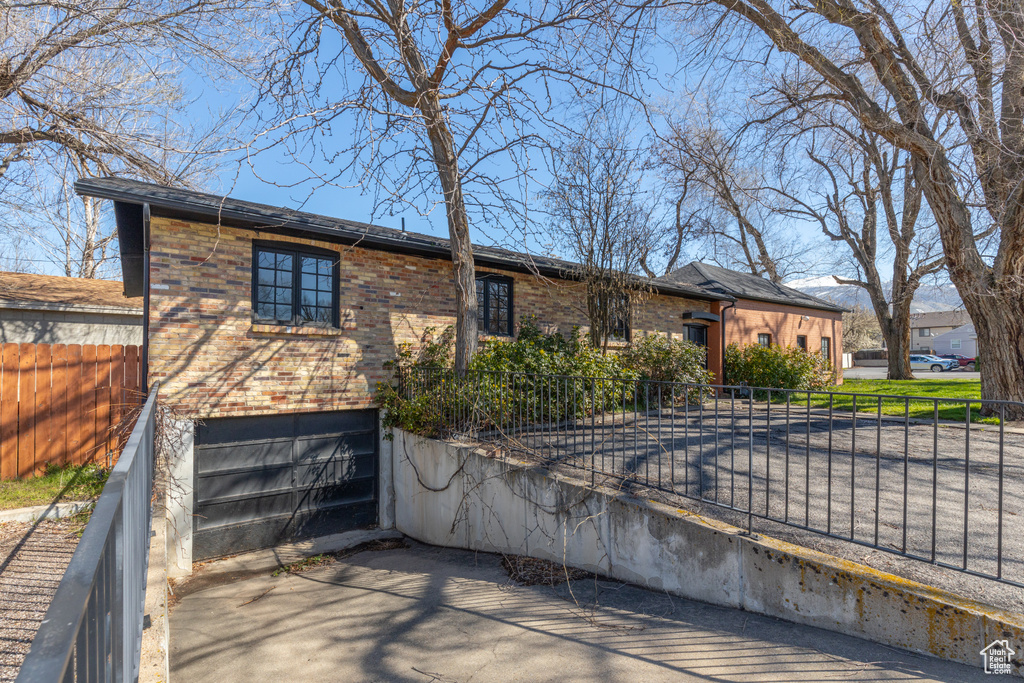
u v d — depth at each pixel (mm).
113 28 9469
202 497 6805
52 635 900
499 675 3158
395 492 8180
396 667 3475
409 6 6656
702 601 3713
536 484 5238
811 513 4023
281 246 7523
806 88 10828
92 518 1464
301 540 7602
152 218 6480
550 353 9180
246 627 4574
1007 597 2752
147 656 2557
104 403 6652
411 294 8797
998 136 8258
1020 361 8891
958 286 9461
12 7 8711
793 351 15547
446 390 7398
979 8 7703
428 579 5328
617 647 3258
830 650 2855
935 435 2957
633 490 4559
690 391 11992
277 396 7320
